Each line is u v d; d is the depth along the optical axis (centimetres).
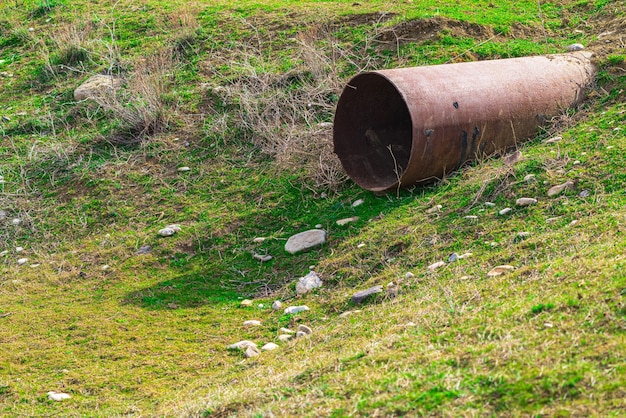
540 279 613
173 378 682
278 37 1377
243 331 761
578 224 724
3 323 823
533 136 970
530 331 509
